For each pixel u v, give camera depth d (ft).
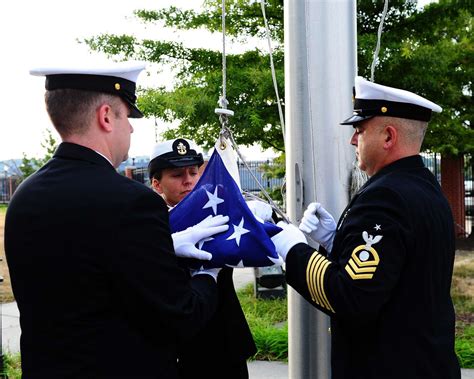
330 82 7.60
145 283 4.80
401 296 5.72
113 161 5.47
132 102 5.53
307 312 7.75
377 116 6.22
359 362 5.96
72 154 5.18
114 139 5.37
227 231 5.96
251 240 5.85
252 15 22.68
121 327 4.87
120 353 4.82
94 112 5.23
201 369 6.99
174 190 8.38
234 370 7.08
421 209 5.72
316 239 7.18
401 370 5.68
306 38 7.65
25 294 5.03
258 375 14.26
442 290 6.00
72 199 4.90
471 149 31.94
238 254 5.82
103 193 4.89
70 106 5.18
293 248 6.08
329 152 7.63
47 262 4.85
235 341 7.01
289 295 7.92
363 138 6.38
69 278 4.78
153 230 4.91
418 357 5.70
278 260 5.88
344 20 7.63
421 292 5.73
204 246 5.87
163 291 4.88
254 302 20.97
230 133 6.75
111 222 4.79
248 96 21.58
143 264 4.80
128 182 5.06
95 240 4.77
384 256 5.44
